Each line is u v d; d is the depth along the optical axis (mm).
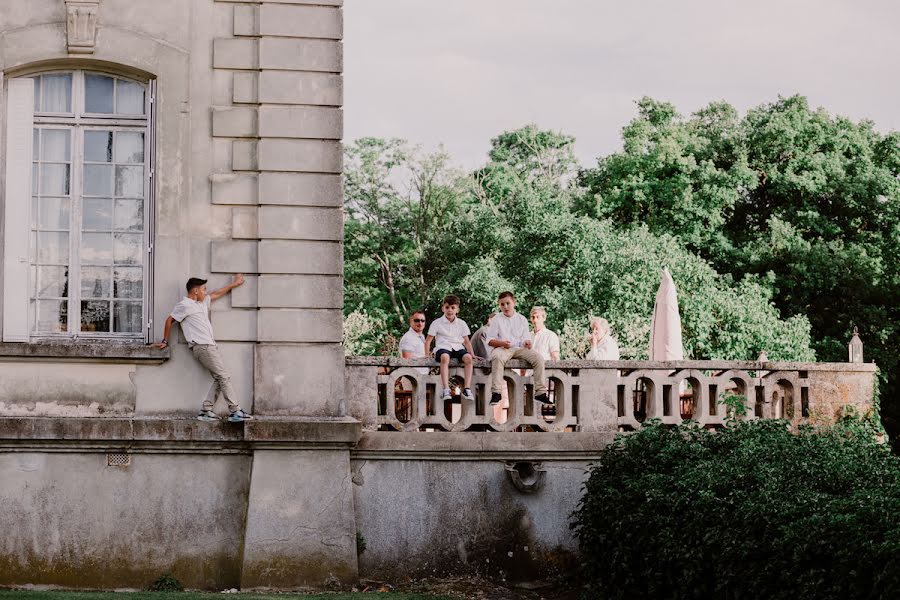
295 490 11617
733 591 9172
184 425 11477
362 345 31484
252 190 11875
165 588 11438
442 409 12266
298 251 11891
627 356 27078
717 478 9922
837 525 8078
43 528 11422
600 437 12492
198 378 11688
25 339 11672
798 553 8250
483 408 12398
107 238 11914
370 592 11375
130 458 11578
